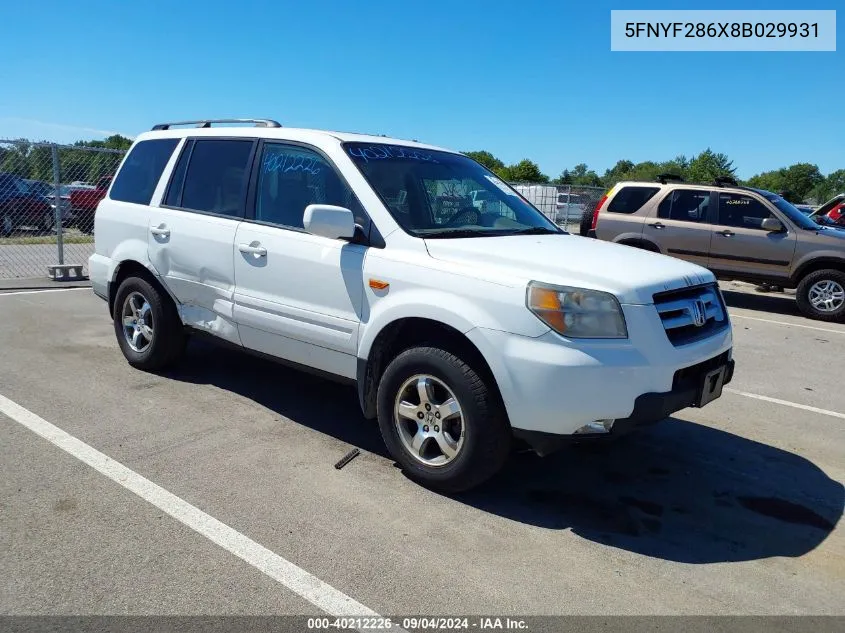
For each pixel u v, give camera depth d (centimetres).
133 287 548
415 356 371
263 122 507
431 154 486
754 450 474
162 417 469
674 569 318
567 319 330
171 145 545
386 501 367
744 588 306
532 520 357
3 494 352
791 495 405
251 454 417
